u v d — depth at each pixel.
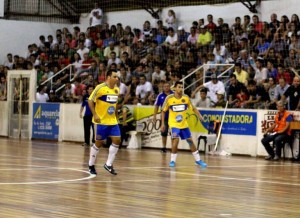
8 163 16.05
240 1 27.34
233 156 21.19
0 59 32.69
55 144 24.59
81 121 25.92
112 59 27.05
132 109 24.02
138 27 31.12
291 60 22.45
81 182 12.38
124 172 14.59
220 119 22.02
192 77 24.95
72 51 30.06
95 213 8.72
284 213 9.23
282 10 26.36
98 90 13.68
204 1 28.77
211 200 10.37
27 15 33.31
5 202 9.50
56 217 8.31
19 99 28.25
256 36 24.31
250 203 10.18
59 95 28.33
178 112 16.61
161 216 8.63
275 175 14.93
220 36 25.86
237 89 22.30
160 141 23.31
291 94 20.70
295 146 20.09
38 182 12.17
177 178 13.62
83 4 33.19
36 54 31.22
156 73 24.91
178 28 28.16
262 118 21.03
